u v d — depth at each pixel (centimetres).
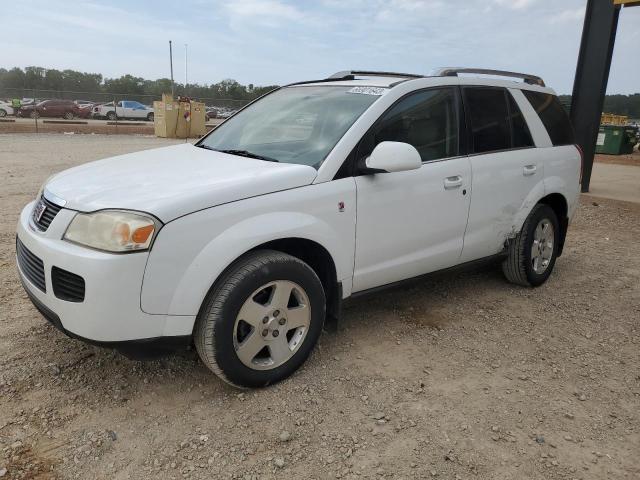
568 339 404
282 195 304
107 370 326
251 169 317
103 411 288
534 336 405
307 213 313
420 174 374
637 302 487
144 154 392
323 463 258
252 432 277
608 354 384
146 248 259
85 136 2362
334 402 305
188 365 337
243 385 302
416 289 485
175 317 271
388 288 379
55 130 2638
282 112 405
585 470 263
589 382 345
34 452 255
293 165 325
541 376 348
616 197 1052
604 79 1017
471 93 426
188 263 270
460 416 299
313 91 416
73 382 312
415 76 436
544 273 500
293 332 326
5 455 251
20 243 319
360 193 338
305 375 330
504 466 262
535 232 480
